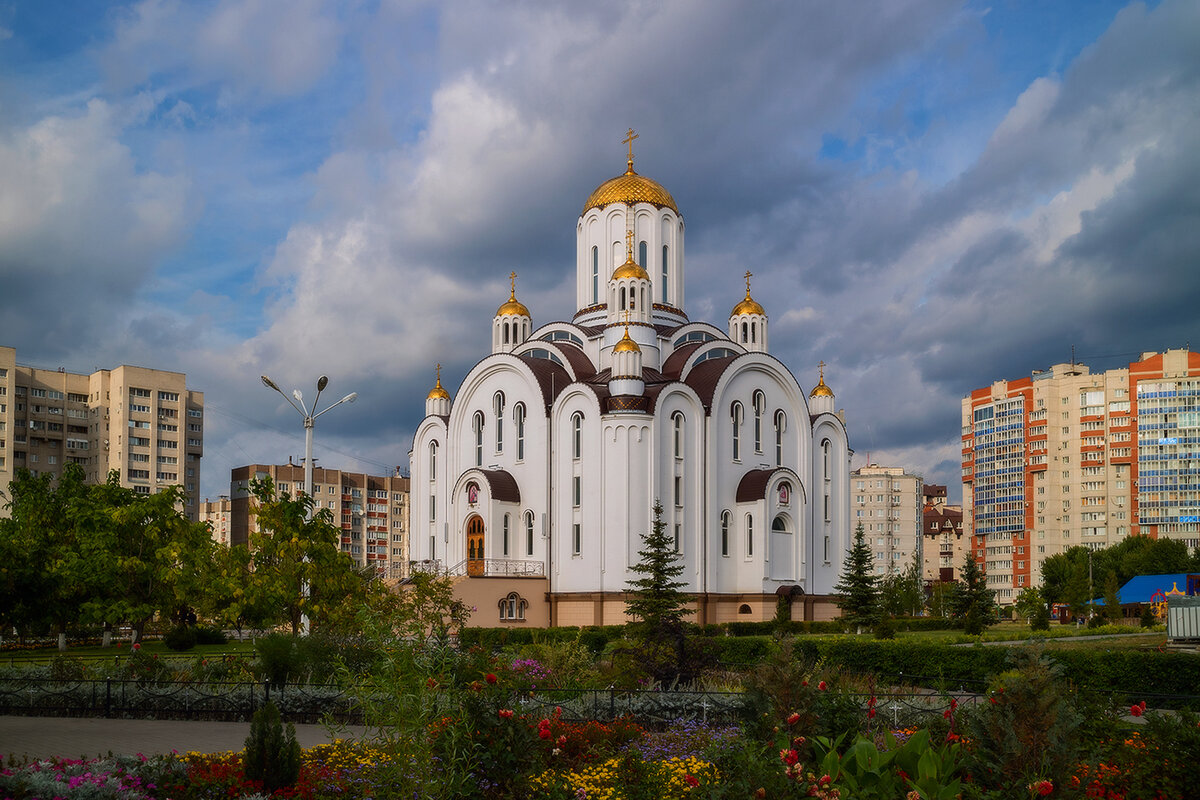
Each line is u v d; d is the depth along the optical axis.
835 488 78.00
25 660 45.78
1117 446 140.88
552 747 18.16
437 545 76.75
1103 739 17.31
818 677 17.64
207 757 19.88
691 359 74.06
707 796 14.05
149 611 60.06
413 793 14.16
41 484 66.31
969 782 12.94
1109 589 90.62
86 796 15.72
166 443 129.88
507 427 72.56
